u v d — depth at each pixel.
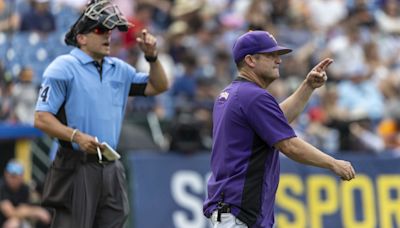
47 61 44.44
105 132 26.11
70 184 26.12
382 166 47.28
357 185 46.50
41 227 42.12
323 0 62.34
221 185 23.81
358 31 59.75
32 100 43.53
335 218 45.78
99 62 26.44
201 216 43.25
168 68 51.34
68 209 26.22
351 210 46.16
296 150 23.22
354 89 55.62
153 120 44.88
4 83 43.75
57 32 45.25
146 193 42.28
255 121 23.48
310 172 45.69
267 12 58.78
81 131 25.88
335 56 57.53
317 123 50.34
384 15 63.50
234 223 23.56
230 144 23.78
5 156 43.09
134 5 55.19
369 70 57.66
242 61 24.19
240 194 23.56
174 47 52.50
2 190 40.81
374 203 46.69
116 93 26.58
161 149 43.84
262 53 23.95
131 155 42.47
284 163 45.34
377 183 46.94
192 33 54.44
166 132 44.75
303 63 55.50
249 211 23.53
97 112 26.00
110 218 26.27
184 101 48.47
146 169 42.53
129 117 44.47
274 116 23.45
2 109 43.56
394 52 61.59
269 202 23.86
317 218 45.44
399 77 58.31
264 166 23.75
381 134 52.91
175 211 42.72
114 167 26.41
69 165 26.11
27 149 43.28
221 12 58.59
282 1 59.59
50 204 26.39
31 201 41.44
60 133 25.28
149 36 26.97
